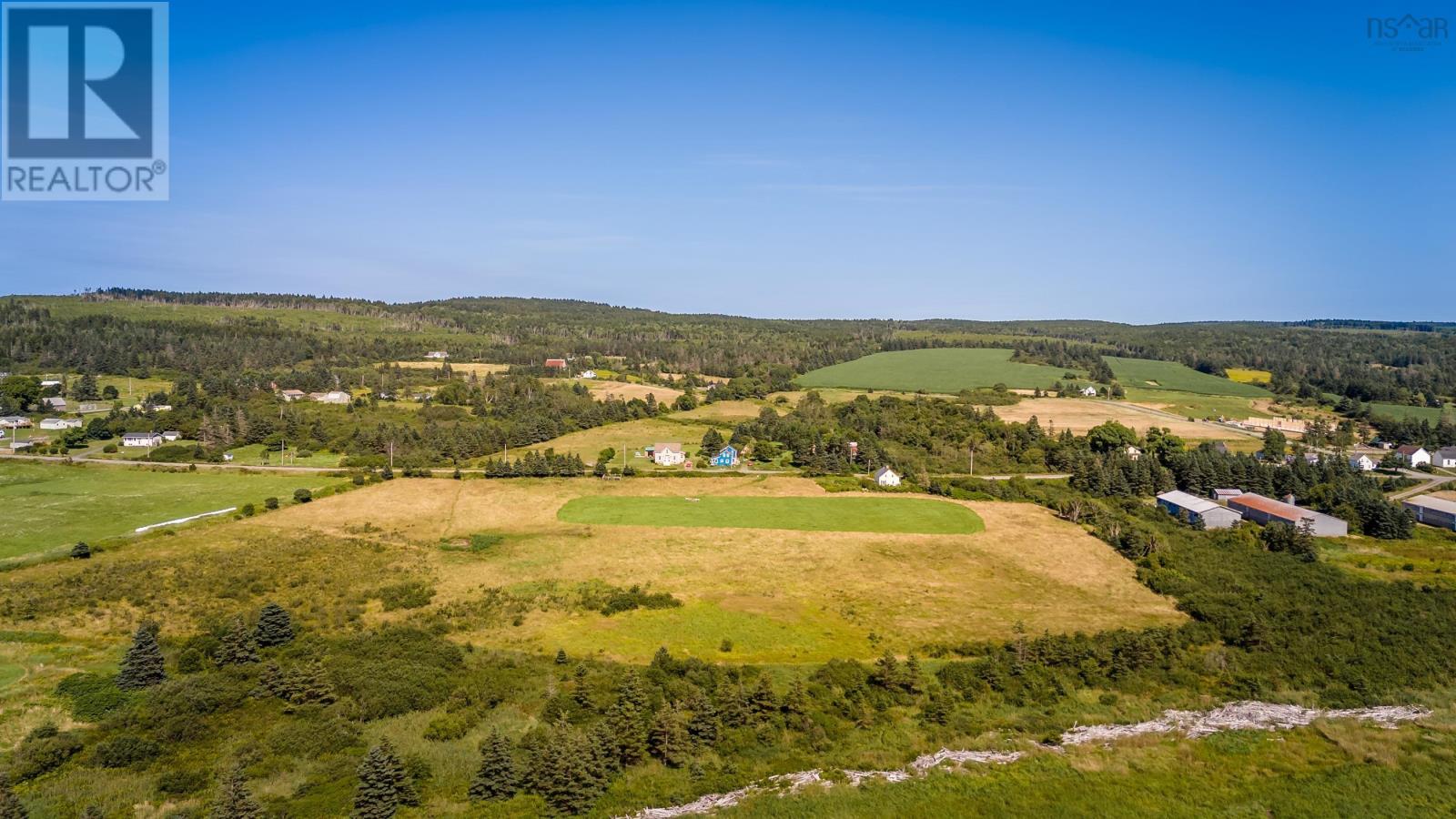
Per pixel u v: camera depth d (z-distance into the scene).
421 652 53.62
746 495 101.25
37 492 97.75
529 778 39.72
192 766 40.41
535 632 58.56
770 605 64.06
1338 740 44.31
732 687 48.34
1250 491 104.88
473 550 78.75
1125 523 86.62
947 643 57.00
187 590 65.44
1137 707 49.38
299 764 40.66
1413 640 57.72
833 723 46.44
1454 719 47.38
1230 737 44.97
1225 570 72.25
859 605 64.44
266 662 51.94
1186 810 37.88
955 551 78.56
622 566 73.75
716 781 40.62
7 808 34.09
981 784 40.19
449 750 42.56
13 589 64.19
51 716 44.44
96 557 73.56
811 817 37.22
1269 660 55.22
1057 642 55.44
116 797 37.34
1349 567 74.81
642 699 45.31
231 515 88.56
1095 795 39.16
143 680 48.22
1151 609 64.50
